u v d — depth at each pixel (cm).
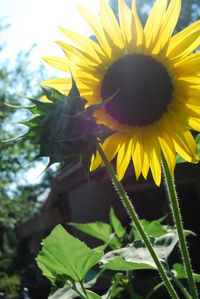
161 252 46
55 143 36
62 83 46
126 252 47
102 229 63
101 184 227
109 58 46
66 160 37
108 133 37
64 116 36
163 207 225
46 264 41
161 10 44
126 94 46
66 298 45
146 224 56
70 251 39
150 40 45
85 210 246
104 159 38
